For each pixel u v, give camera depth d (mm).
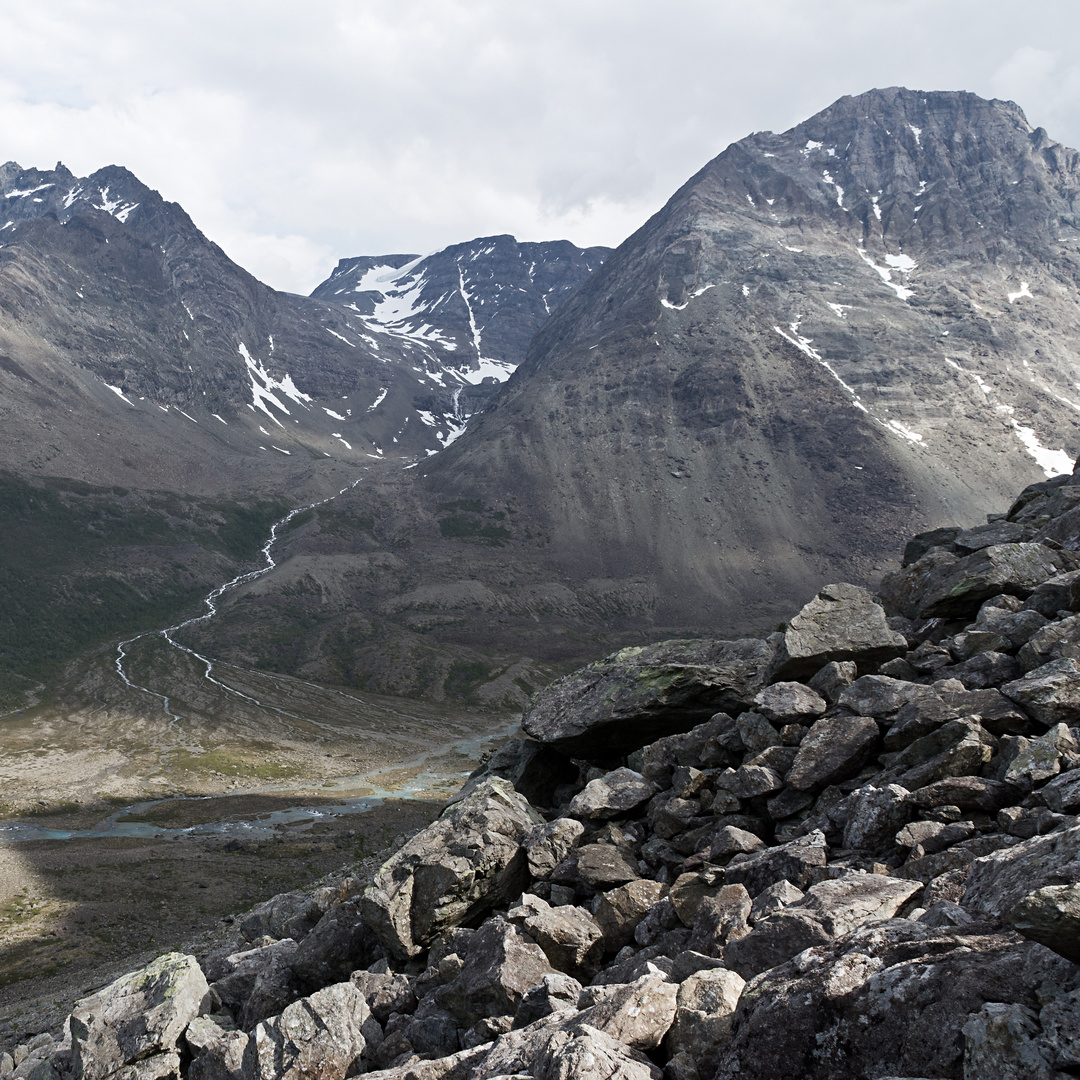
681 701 19609
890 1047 7254
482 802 17594
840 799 14078
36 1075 13867
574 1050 8383
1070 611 16562
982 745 13023
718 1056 8453
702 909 11883
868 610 19047
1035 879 8281
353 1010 12516
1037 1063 6090
